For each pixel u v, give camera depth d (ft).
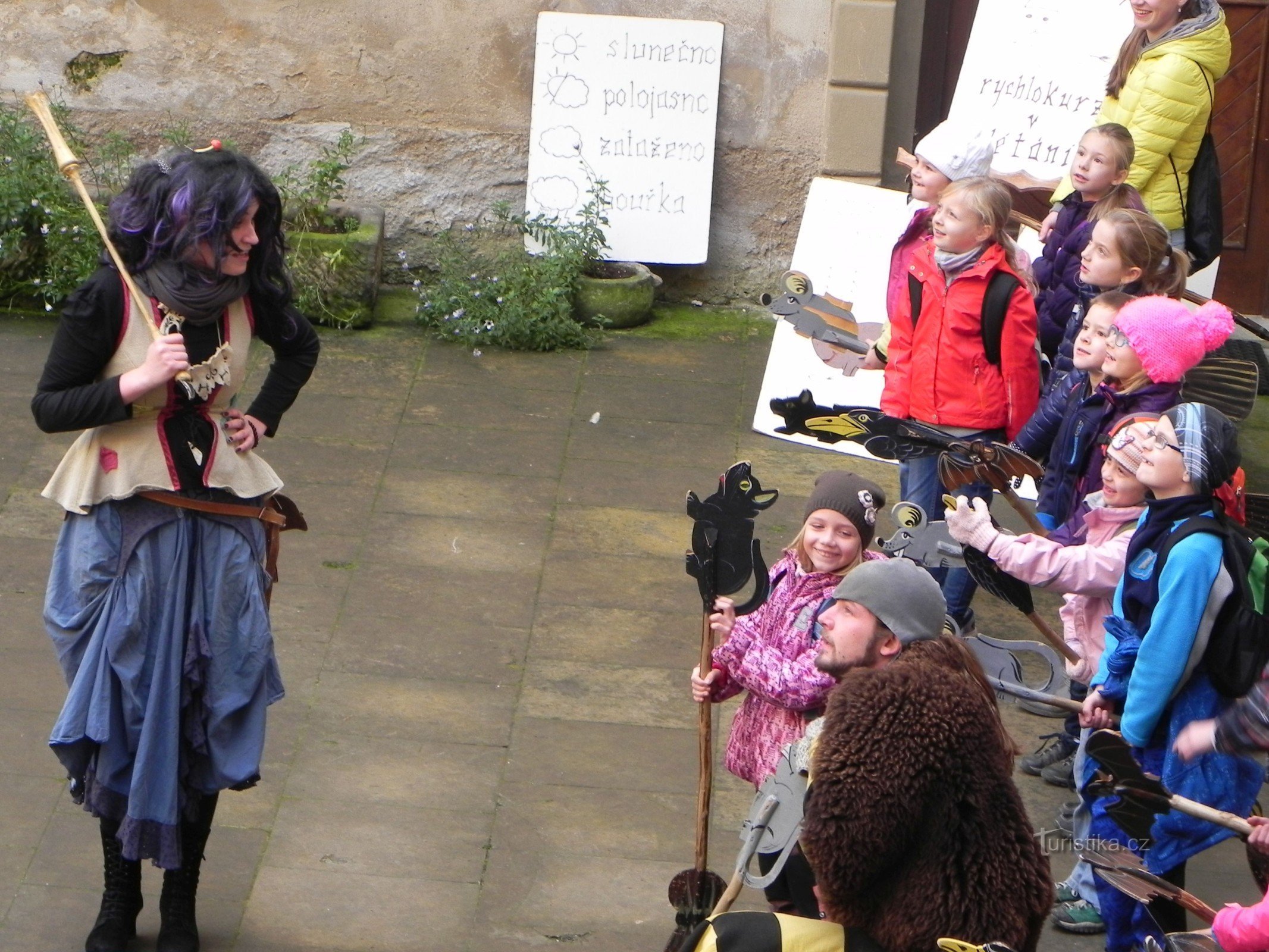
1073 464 26.23
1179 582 19.44
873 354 31.37
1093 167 31.37
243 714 20.99
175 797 20.25
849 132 44.01
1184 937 17.20
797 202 45.11
